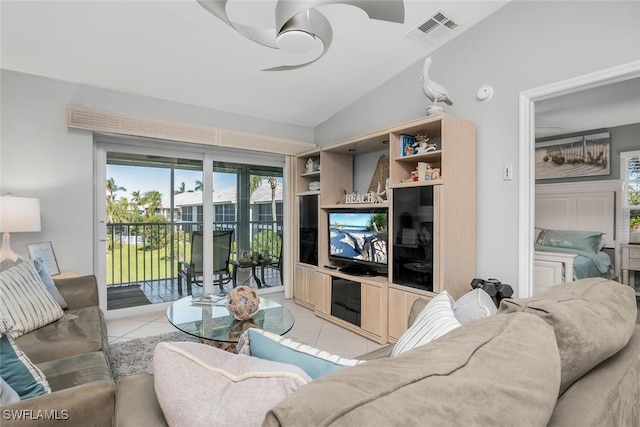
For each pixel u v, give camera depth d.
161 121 3.48
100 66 2.91
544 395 0.51
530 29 2.40
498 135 2.59
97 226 3.39
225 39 2.66
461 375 0.49
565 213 4.63
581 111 3.70
